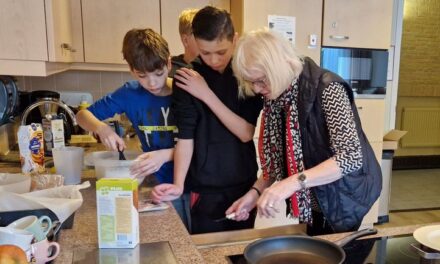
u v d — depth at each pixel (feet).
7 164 5.41
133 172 3.96
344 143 3.61
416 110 17.24
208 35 3.85
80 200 2.94
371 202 4.24
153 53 4.01
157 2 7.93
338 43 8.84
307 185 3.49
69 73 8.76
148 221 3.28
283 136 4.17
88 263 2.51
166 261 2.55
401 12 10.90
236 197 4.45
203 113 4.23
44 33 4.36
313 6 8.50
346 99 3.71
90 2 7.63
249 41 3.55
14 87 5.94
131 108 4.69
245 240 3.36
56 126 5.52
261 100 4.42
